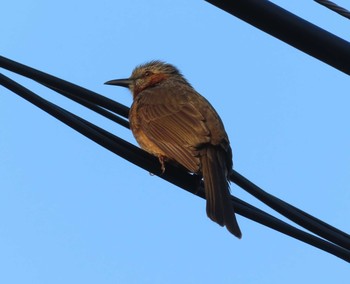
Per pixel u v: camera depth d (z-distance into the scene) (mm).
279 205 10617
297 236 10258
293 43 8258
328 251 10203
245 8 8031
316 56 8305
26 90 9562
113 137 10391
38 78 10125
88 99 10820
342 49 8203
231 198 10695
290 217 10539
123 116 11797
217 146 11547
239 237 9836
